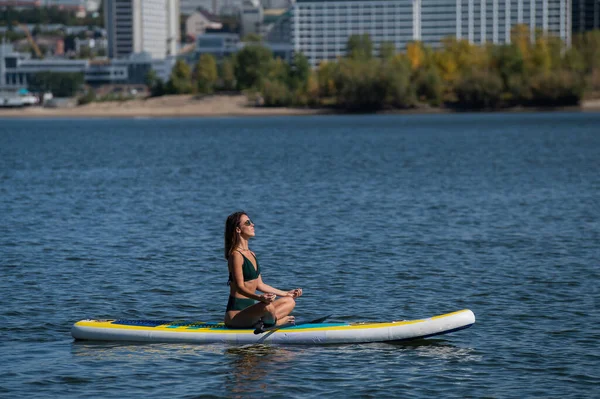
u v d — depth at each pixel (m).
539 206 46.62
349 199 51.50
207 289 26.22
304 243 34.91
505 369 18.27
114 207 48.28
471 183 61.19
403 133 162.75
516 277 27.61
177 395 16.78
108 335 20.33
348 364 18.62
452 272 28.58
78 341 20.47
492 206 46.97
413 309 23.53
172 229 39.16
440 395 16.75
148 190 58.62
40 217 43.66
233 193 56.00
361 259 31.16
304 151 109.94
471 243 34.53
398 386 17.25
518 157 89.88
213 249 33.50
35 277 28.00
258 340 19.91
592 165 77.12
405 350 19.59
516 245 33.94
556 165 77.62
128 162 91.19
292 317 20.67
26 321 22.30
